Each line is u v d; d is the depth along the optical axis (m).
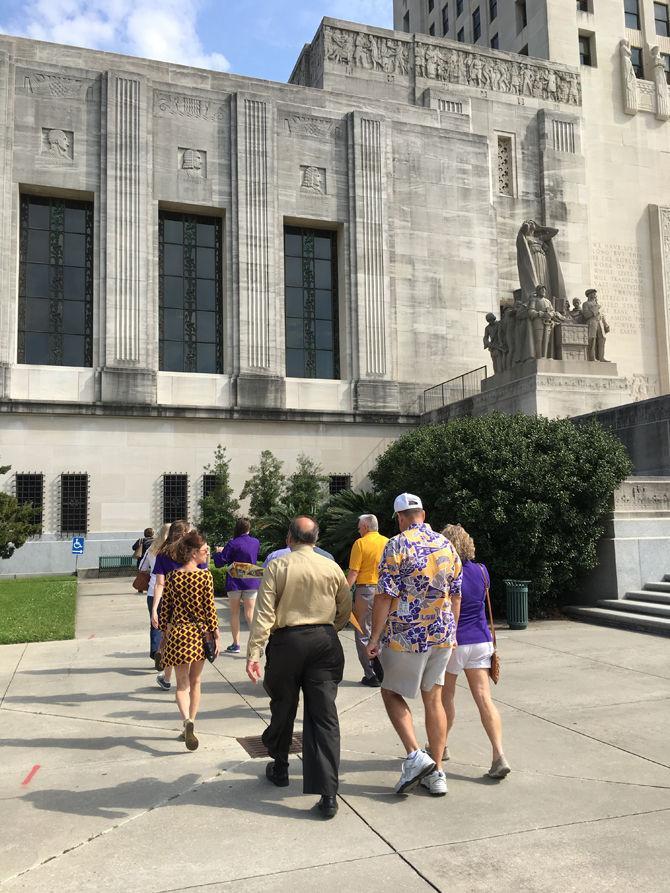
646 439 18.34
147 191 26.67
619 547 13.89
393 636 5.26
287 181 28.70
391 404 28.72
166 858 4.23
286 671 5.10
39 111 25.89
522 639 11.64
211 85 28.89
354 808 4.93
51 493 24.75
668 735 6.53
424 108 32.12
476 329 30.70
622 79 37.41
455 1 47.22
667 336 35.75
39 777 5.64
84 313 26.53
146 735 6.79
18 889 3.90
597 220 35.78
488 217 31.66
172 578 6.58
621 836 4.45
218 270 28.39
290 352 28.86
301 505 23.12
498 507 13.57
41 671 9.73
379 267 29.23
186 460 26.25
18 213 25.53
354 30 32.88
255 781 5.50
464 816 4.78
